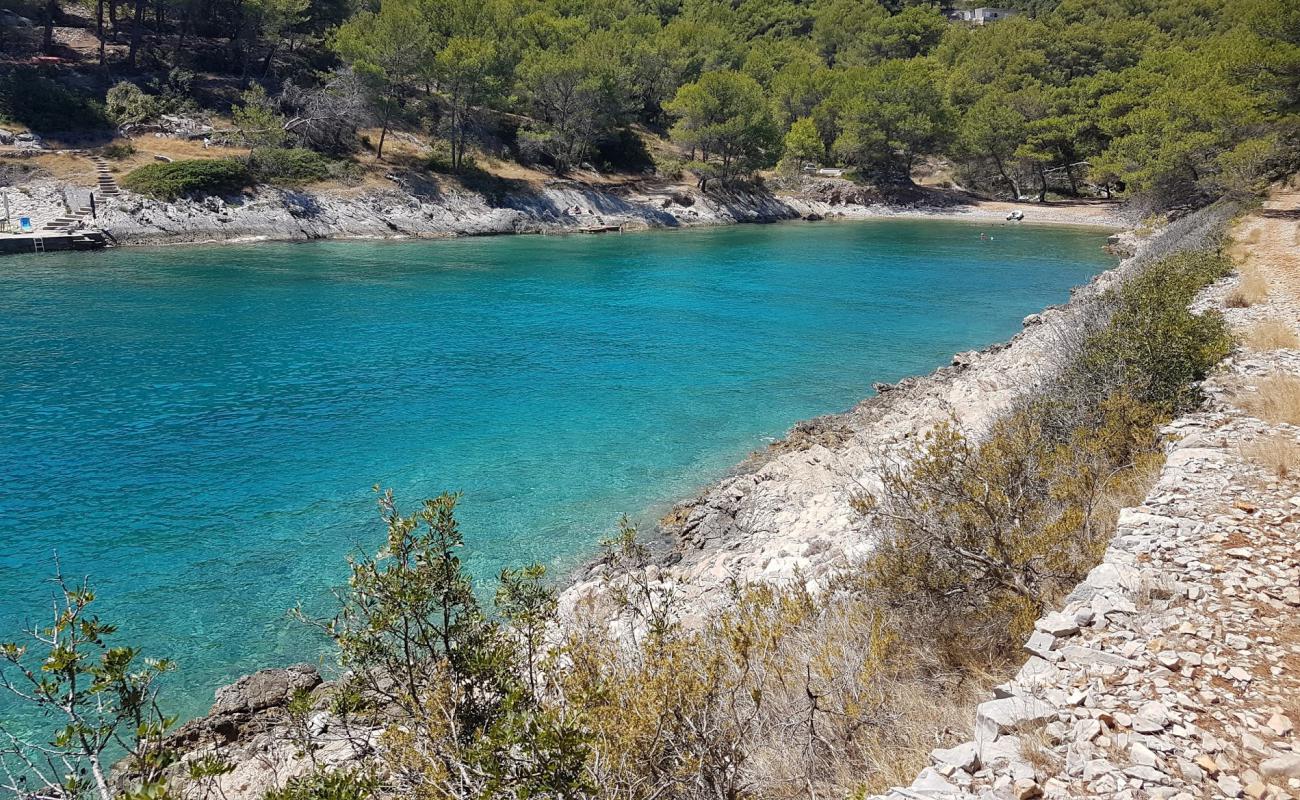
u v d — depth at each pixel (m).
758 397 26.27
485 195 72.94
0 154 54.69
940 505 8.42
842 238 76.38
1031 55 107.88
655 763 5.02
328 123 69.50
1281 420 11.12
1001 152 101.19
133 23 77.69
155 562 14.75
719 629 7.80
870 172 105.38
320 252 56.16
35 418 21.86
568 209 77.62
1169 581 6.70
